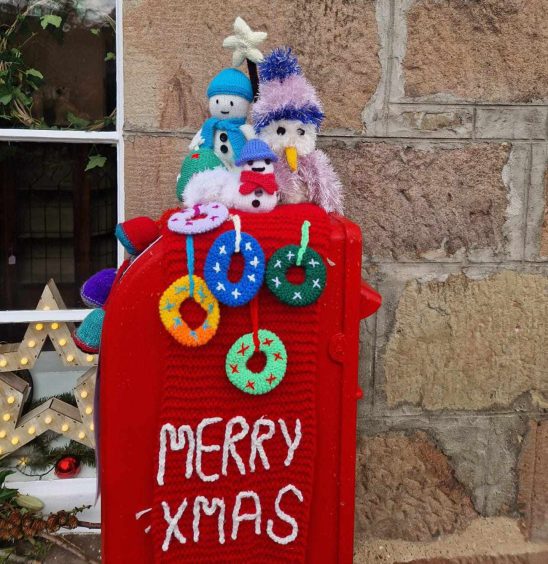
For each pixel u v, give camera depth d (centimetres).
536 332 185
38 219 183
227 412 120
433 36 170
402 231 177
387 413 185
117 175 174
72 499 183
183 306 116
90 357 185
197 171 125
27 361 183
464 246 179
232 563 126
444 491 190
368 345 181
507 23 172
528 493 193
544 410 189
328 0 164
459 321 182
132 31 159
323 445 127
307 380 121
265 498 125
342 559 131
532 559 191
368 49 168
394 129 172
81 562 178
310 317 120
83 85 182
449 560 189
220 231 115
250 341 117
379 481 187
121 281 117
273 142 129
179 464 121
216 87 132
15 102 181
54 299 185
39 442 190
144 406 121
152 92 162
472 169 177
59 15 179
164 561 124
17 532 172
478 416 188
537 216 180
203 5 160
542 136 177
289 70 128
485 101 174
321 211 123
